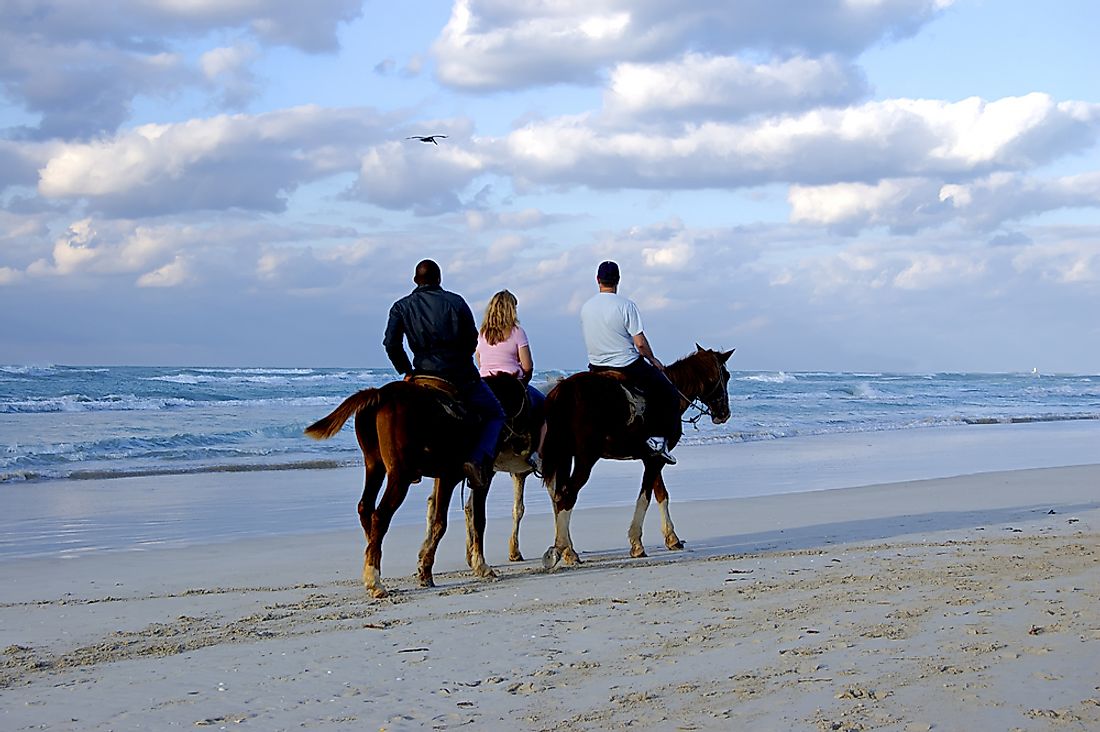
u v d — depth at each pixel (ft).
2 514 46.09
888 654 19.04
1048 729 14.82
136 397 130.52
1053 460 74.02
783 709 16.05
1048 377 395.75
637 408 32.55
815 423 112.68
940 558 30.81
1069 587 25.11
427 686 17.95
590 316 33.50
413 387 27.63
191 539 39.50
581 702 16.84
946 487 54.75
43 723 16.10
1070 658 18.42
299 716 16.39
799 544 35.81
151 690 17.84
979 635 20.30
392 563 33.58
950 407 150.00
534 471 33.01
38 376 170.50
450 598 26.35
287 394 148.87
